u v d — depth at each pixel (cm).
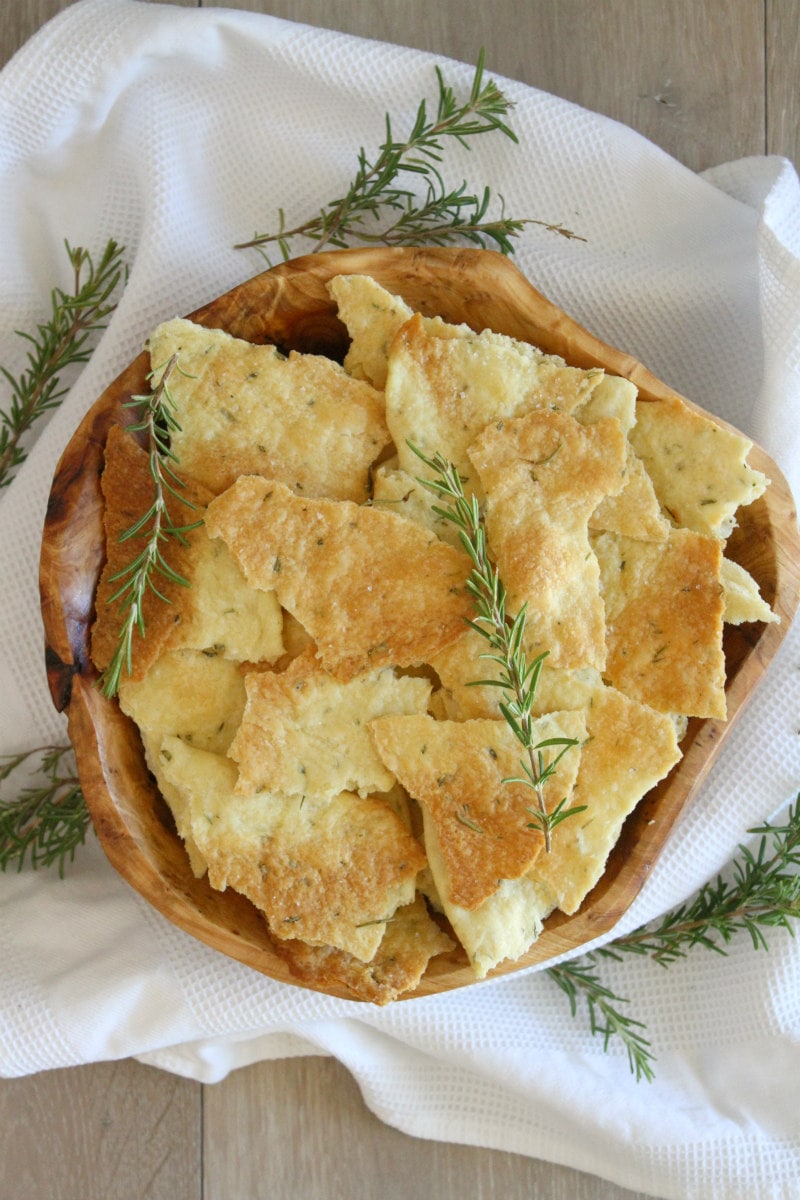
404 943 88
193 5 101
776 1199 99
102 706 88
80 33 95
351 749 86
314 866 86
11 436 103
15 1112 103
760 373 98
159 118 97
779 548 89
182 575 87
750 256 98
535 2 102
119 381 88
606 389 87
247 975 97
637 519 86
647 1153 99
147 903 98
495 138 97
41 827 98
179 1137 104
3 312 101
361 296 88
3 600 99
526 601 85
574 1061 100
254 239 99
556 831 85
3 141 97
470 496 86
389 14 102
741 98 102
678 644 86
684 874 97
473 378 87
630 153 97
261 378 88
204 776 86
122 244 100
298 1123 104
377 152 98
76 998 97
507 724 85
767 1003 100
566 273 98
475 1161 104
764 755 96
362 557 86
